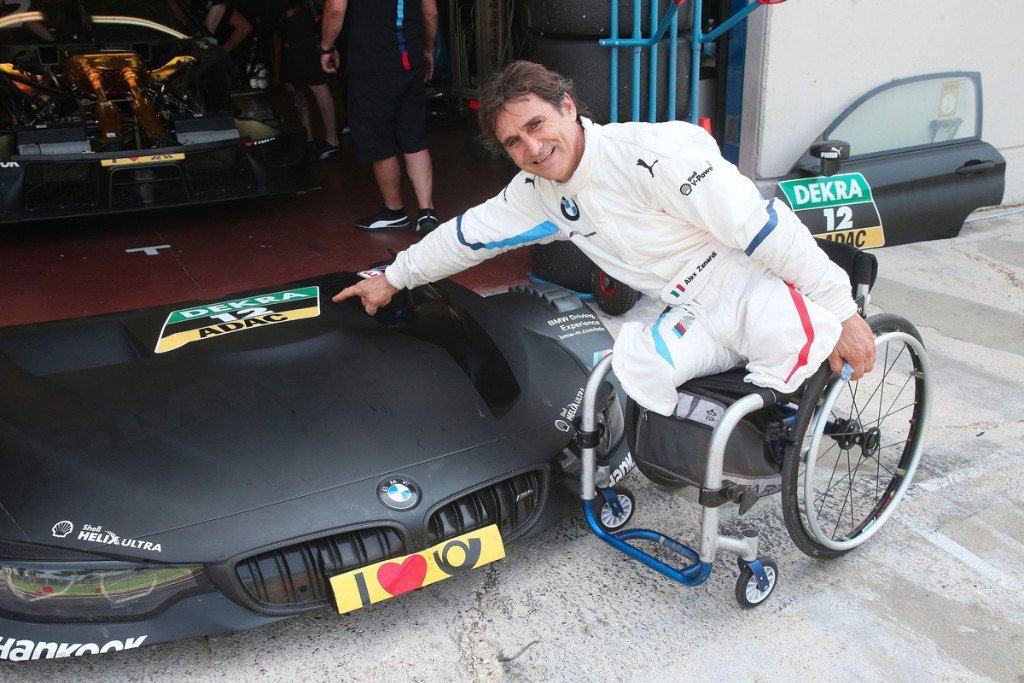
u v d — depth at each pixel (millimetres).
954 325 3850
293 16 6520
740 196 1744
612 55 3557
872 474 2738
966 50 4969
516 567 2320
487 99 1809
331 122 6910
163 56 5762
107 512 1844
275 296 2850
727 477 2059
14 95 5117
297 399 2205
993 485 2662
